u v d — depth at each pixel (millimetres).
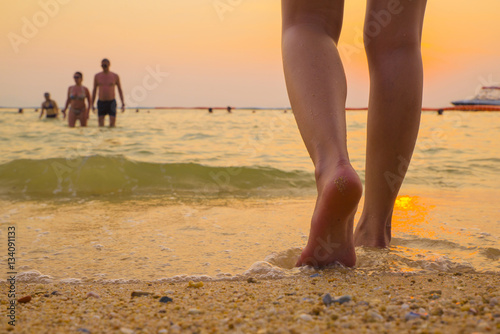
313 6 1389
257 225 2240
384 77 1487
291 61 1336
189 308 1089
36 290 1325
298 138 7352
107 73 8852
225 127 9828
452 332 856
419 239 1870
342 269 1427
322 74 1292
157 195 3191
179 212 2574
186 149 5730
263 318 986
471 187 3342
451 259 1601
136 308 1101
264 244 1902
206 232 2105
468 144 6270
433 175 3838
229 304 1115
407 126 1495
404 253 1617
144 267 1611
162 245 1896
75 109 9086
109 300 1190
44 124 10172
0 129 8461
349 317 970
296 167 4281
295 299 1142
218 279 1441
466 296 1132
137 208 2703
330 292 1205
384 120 1501
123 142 6441
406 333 863
